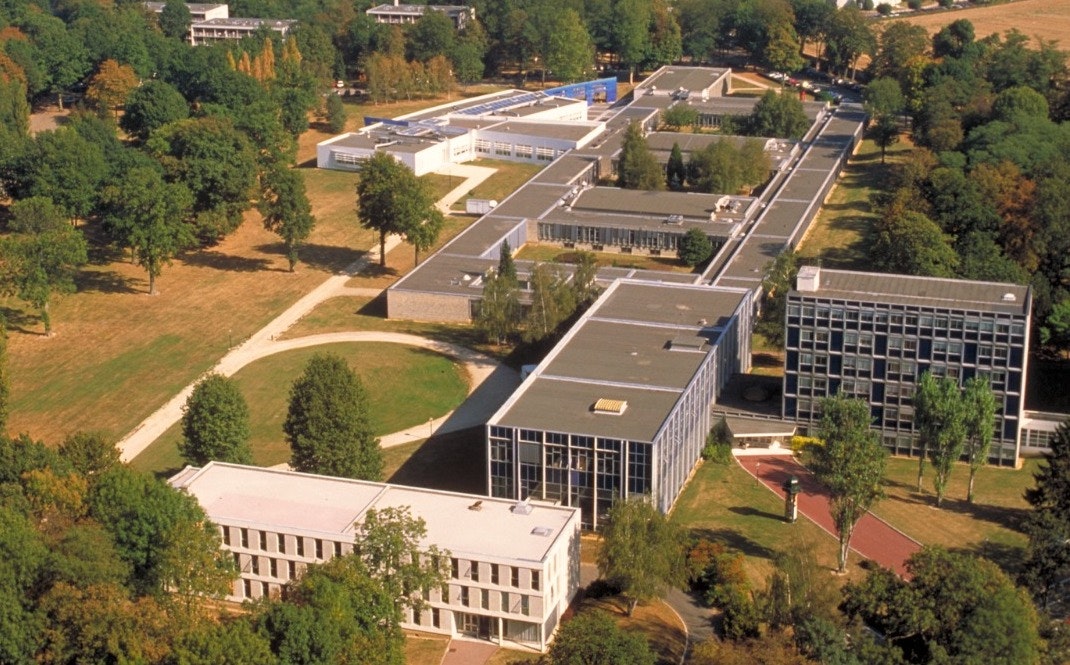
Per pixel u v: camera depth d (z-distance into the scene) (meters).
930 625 184.38
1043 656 186.38
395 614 198.25
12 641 186.62
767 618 195.50
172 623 190.25
